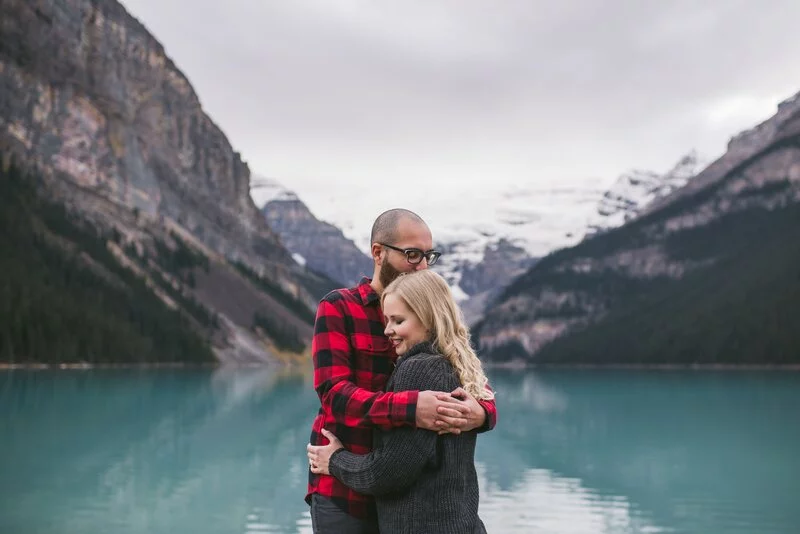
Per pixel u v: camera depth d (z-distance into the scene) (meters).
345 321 3.99
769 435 28.36
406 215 4.11
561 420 35.25
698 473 18.80
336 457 3.77
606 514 13.49
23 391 45.06
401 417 3.48
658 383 81.00
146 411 33.97
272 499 14.23
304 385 61.94
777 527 12.64
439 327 3.73
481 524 3.71
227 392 50.56
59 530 11.57
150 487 15.40
